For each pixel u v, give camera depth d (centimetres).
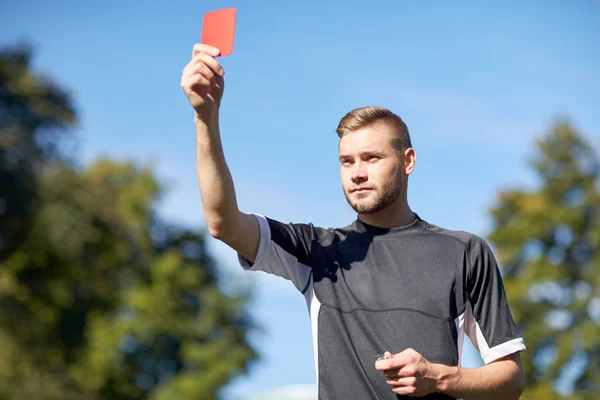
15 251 3209
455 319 376
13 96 3294
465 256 385
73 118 3381
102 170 4041
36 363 3017
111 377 3284
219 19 370
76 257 3281
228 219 374
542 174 3612
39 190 3184
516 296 3412
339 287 382
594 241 3425
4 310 3075
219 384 3522
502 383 370
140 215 3984
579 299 3378
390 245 389
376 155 390
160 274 3634
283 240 391
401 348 367
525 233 3484
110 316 3409
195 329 3759
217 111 368
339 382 368
